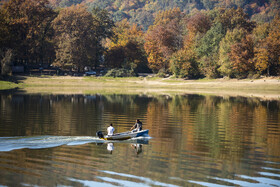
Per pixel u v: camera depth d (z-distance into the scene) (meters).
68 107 39.56
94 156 16.52
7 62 87.12
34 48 103.81
